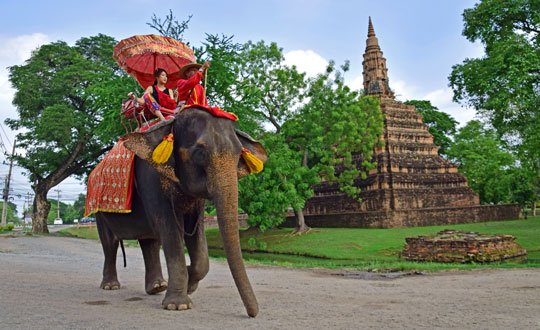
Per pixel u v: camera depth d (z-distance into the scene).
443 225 36.03
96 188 5.72
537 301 5.05
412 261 18.97
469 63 26.03
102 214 5.90
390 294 6.19
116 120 22.38
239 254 3.97
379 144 32.53
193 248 5.01
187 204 4.76
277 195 25.75
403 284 8.18
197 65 5.23
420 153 42.59
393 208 38.41
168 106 5.68
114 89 21.75
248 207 26.78
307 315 4.16
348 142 30.48
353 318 3.99
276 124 32.47
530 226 30.08
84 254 16.17
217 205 4.05
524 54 22.95
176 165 4.48
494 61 23.97
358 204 40.97
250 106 25.59
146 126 5.36
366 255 22.39
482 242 17.03
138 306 4.68
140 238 5.62
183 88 5.10
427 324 3.68
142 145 4.37
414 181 40.22
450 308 4.59
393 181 39.28
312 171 28.72
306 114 30.00
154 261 5.77
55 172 35.38
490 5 24.98
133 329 3.39
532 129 24.61
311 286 7.73
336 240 27.70
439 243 18.06
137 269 10.70
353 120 30.44
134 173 5.19
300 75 31.19
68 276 7.82
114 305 4.68
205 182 4.24
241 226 48.38
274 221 27.67
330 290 6.89
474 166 49.50
